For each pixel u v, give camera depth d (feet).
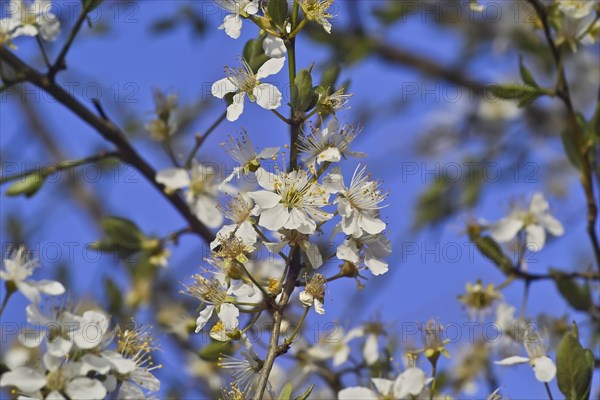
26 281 11.81
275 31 12.37
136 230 19.07
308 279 11.84
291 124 12.10
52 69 16.70
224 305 11.78
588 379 12.89
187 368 19.80
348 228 11.71
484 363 18.70
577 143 18.04
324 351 17.78
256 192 11.63
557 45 17.47
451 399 13.37
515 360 14.11
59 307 11.96
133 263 21.04
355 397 11.73
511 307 17.90
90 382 11.14
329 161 12.03
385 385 11.90
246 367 12.13
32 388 10.94
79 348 11.43
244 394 12.09
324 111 12.10
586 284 18.51
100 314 11.60
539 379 13.89
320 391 18.53
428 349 13.12
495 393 13.55
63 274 20.61
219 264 12.11
